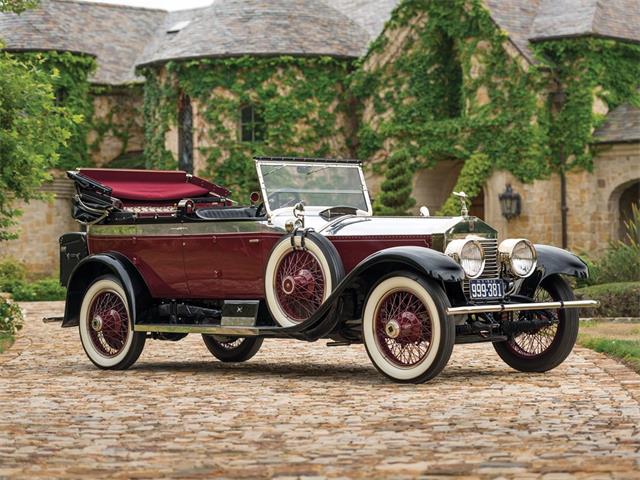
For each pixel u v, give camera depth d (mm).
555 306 11969
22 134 18875
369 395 10477
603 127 34875
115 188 14328
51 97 19188
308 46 39375
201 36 40125
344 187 13555
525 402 9844
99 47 48094
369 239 12039
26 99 18750
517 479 6578
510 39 35000
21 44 43594
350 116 40000
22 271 37594
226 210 13555
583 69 34625
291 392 10820
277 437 8141
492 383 11383
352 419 8953
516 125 35000
